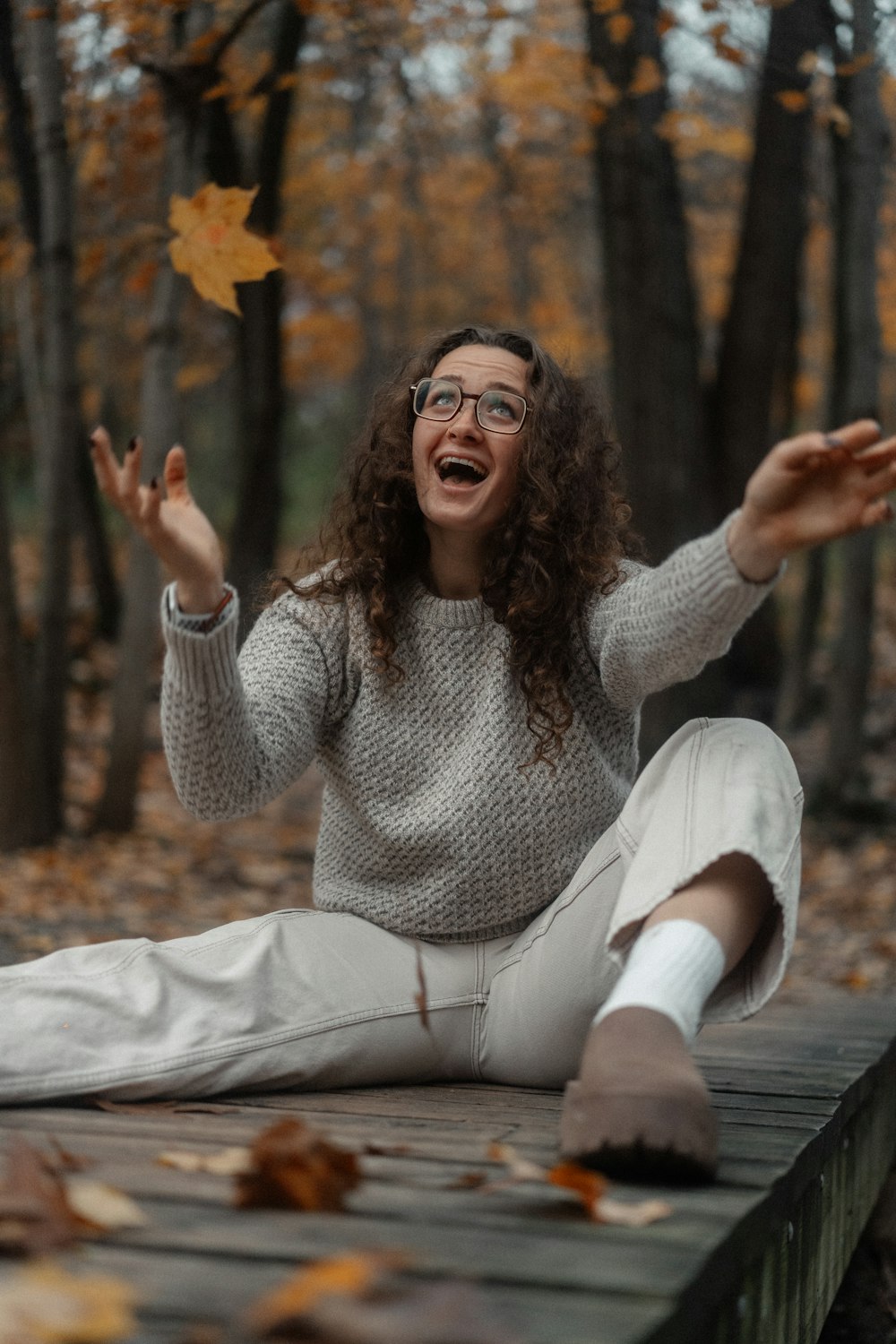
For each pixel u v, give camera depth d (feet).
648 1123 4.95
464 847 6.91
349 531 7.33
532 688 6.85
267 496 28.22
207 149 23.02
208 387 51.67
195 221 9.09
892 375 41.39
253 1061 6.60
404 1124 6.11
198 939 6.85
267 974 6.73
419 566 7.42
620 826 6.40
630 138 21.94
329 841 7.42
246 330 27.71
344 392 57.47
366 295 45.96
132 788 23.68
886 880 22.27
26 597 42.09
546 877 7.00
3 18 18.99
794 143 24.94
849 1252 8.36
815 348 44.47
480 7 19.92
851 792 25.63
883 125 22.86
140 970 6.57
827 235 33.94
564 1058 6.89
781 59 15.87
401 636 7.15
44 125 20.08
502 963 7.08
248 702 6.71
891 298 30.55
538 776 6.91
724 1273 4.47
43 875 19.60
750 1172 5.37
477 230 44.04
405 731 7.07
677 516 22.50
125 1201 4.47
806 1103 7.21
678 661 5.98
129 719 23.50
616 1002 5.37
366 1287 3.62
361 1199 4.80
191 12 18.11
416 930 7.11
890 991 15.60
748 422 25.52
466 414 7.02
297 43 22.72
